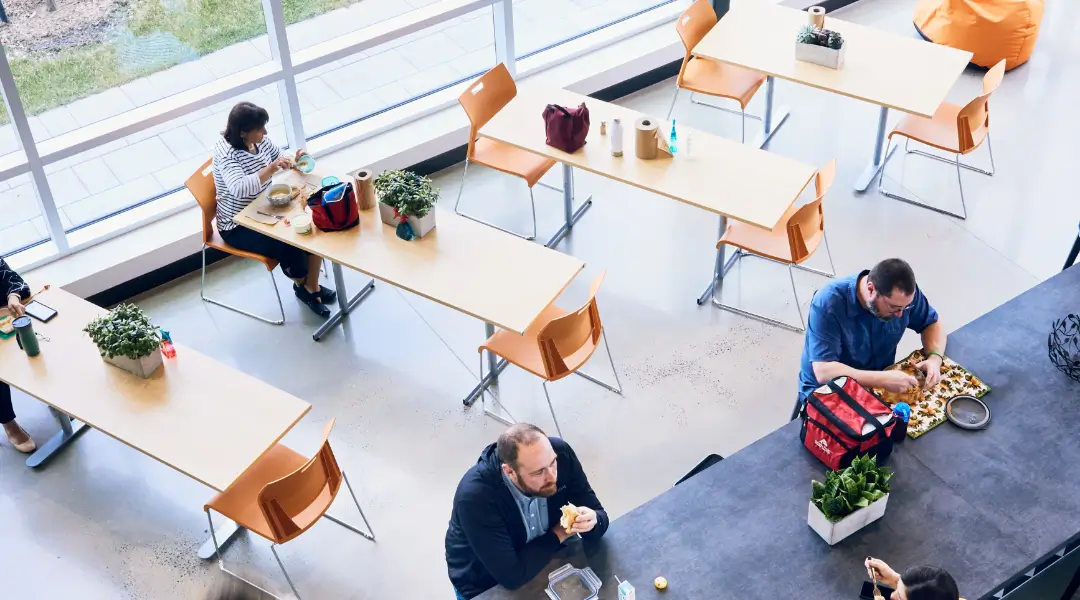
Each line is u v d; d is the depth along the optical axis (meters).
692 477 3.93
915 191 6.86
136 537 5.07
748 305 6.17
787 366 5.80
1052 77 7.73
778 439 4.05
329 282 6.48
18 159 5.99
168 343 4.89
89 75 6.04
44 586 4.87
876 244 6.49
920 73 6.33
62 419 5.48
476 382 5.80
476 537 3.71
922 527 3.69
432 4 7.09
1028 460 3.91
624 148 5.95
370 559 4.95
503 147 6.54
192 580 4.88
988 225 6.57
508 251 5.38
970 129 6.26
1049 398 4.13
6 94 5.74
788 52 6.57
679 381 5.73
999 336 4.41
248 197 5.77
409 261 5.32
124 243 6.43
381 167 7.00
